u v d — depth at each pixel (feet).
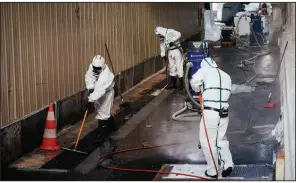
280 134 29.43
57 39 35.65
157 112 41.91
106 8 45.06
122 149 32.14
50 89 34.58
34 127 32.09
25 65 31.27
